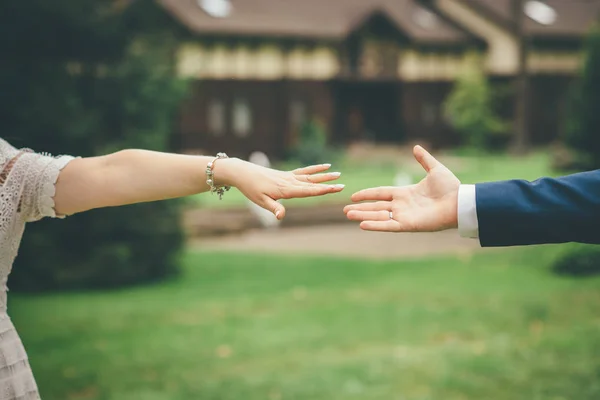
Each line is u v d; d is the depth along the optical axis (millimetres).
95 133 11273
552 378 6387
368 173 31750
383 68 41312
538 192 1826
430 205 1886
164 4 34594
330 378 6578
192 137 36000
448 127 43281
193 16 35750
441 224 1866
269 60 37750
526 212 1811
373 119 43188
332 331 8320
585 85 12820
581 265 11359
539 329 8117
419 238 16641
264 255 14539
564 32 45906
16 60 11039
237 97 37125
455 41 42531
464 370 6699
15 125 10953
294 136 38594
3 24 10672
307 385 6406
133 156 2133
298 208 20234
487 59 43312
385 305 9625
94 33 11117
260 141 37844
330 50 39188
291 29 37750
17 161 2121
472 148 40781
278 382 6523
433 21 43812
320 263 13398
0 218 2072
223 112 36875
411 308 9398
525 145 44219
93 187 2098
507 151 45000
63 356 7492
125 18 11844
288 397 6152
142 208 11898
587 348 7242
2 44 10898
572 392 6047
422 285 11016
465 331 8141
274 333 8312
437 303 9664
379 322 8680
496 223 1829
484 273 11812
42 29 10820
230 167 2062
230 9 37250
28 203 2117
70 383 6602
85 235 11523
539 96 46531
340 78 39469
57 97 11031
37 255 11211
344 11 40281
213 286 11422
